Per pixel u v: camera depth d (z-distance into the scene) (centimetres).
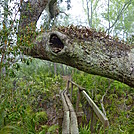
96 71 227
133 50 224
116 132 346
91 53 219
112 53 218
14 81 259
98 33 235
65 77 868
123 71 214
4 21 193
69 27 238
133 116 431
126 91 546
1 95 208
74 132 236
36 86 498
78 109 399
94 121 337
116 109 479
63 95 482
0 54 186
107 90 534
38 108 469
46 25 353
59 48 232
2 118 205
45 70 831
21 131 249
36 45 225
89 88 568
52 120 422
